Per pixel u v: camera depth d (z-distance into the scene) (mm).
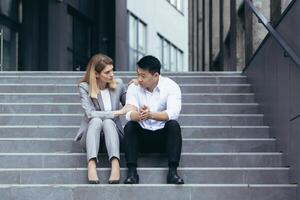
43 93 8109
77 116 7242
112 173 5703
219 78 8789
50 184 5824
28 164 6199
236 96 8086
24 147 6504
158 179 5898
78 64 19141
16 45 15234
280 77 6590
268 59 7281
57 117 7234
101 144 6168
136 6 27875
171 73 9164
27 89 8273
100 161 6117
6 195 5570
